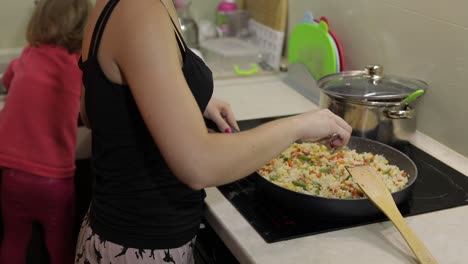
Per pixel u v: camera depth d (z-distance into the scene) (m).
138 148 0.99
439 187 1.26
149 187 1.02
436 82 1.44
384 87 1.43
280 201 1.15
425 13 1.43
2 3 2.10
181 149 0.87
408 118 1.39
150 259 1.04
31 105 1.68
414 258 1.01
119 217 1.04
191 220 1.08
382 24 1.59
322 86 1.48
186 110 0.86
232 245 1.08
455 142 1.42
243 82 1.95
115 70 0.93
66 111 1.69
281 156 1.31
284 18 2.00
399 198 1.13
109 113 0.97
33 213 1.76
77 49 1.70
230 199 1.21
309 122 1.03
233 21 2.27
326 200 1.08
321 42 1.74
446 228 1.11
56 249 1.83
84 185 1.94
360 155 1.31
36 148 1.69
